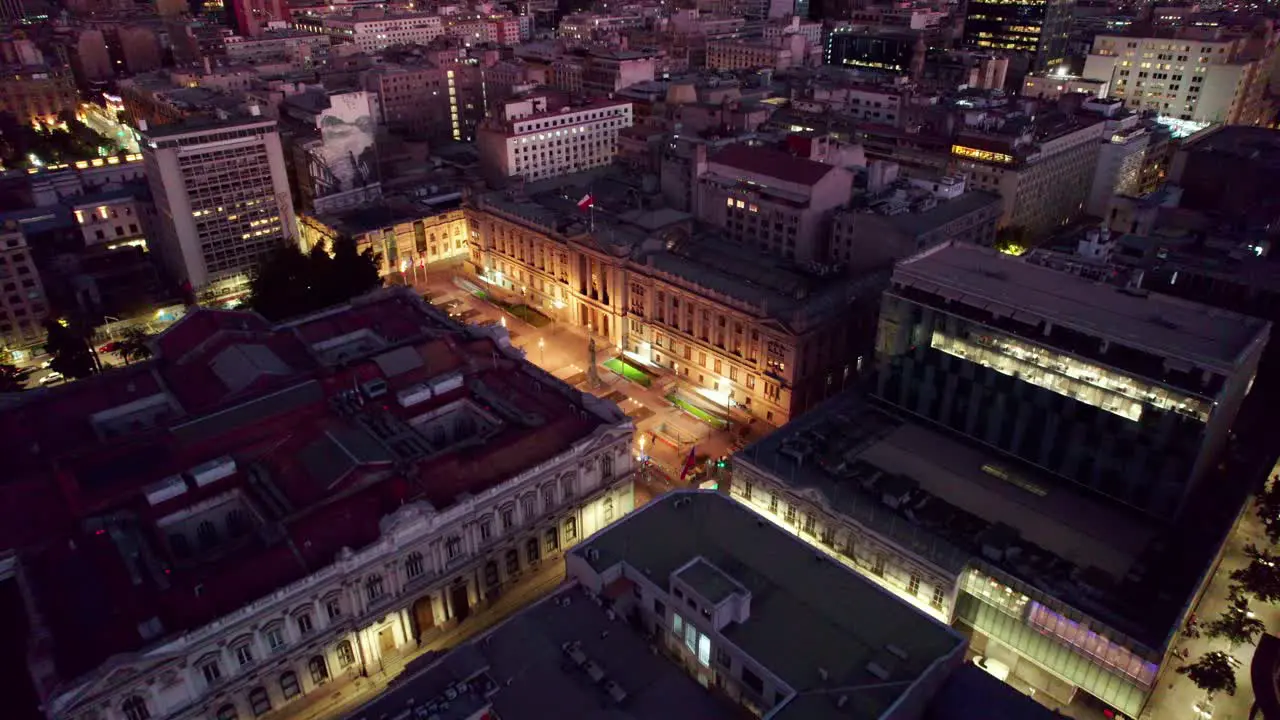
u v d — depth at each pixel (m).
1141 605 80.88
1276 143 197.38
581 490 106.88
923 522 92.94
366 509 91.75
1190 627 90.94
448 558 95.50
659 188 195.38
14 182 198.00
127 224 189.50
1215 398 83.62
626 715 68.94
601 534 88.00
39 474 97.31
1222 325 93.44
